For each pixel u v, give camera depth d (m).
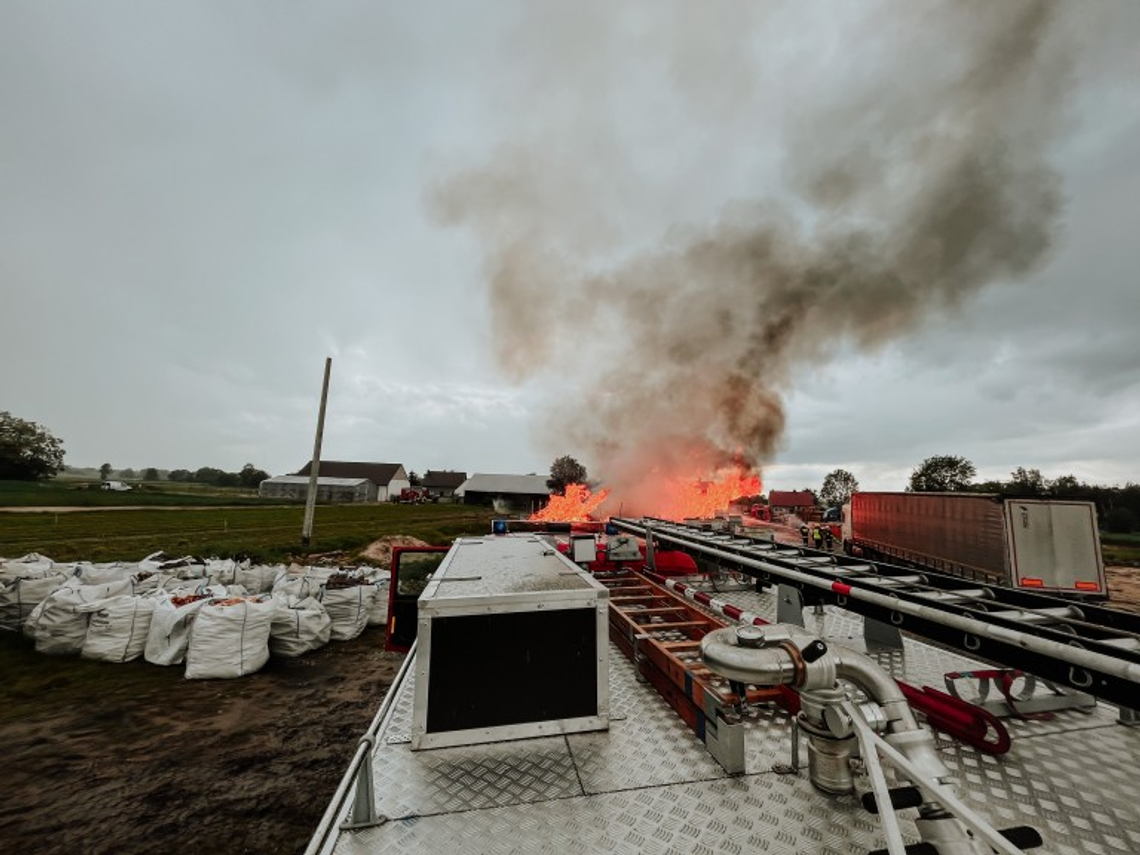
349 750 4.95
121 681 6.47
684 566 7.09
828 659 2.26
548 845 1.98
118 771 4.54
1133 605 13.42
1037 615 3.10
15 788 4.27
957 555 12.99
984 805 2.27
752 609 5.39
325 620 7.96
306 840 3.67
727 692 3.10
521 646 2.67
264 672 6.89
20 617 7.72
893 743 2.19
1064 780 2.45
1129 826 2.12
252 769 4.61
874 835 2.04
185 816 3.92
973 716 2.73
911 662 4.00
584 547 6.04
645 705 3.12
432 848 1.96
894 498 15.63
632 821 2.12
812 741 2.33
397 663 7.29
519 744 2.63
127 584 8.05
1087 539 11.23
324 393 18.73
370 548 17.66
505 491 57.75
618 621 4.27
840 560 5.05
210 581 9.08
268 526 26.30
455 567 3.47
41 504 35.97
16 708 5.72
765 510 48.12
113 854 3.51
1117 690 2.25
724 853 1.94
